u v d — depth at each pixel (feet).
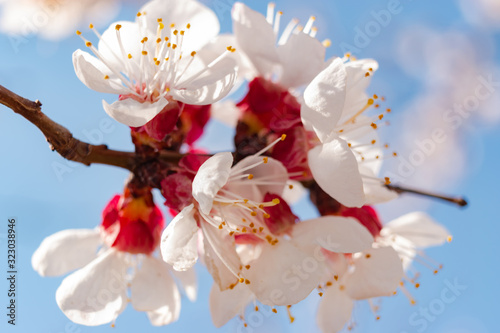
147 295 0.67
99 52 0.65
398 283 0.65
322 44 0.67
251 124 0.67
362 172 0.68
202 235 0.64
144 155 0.65
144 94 0.64
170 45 0.65
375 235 0.69
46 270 0.67
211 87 0.64
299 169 0.65
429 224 0.72
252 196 0.64
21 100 0.62
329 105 0.62
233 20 0.67
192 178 0.64
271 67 0.68
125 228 0.67
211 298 0.64
